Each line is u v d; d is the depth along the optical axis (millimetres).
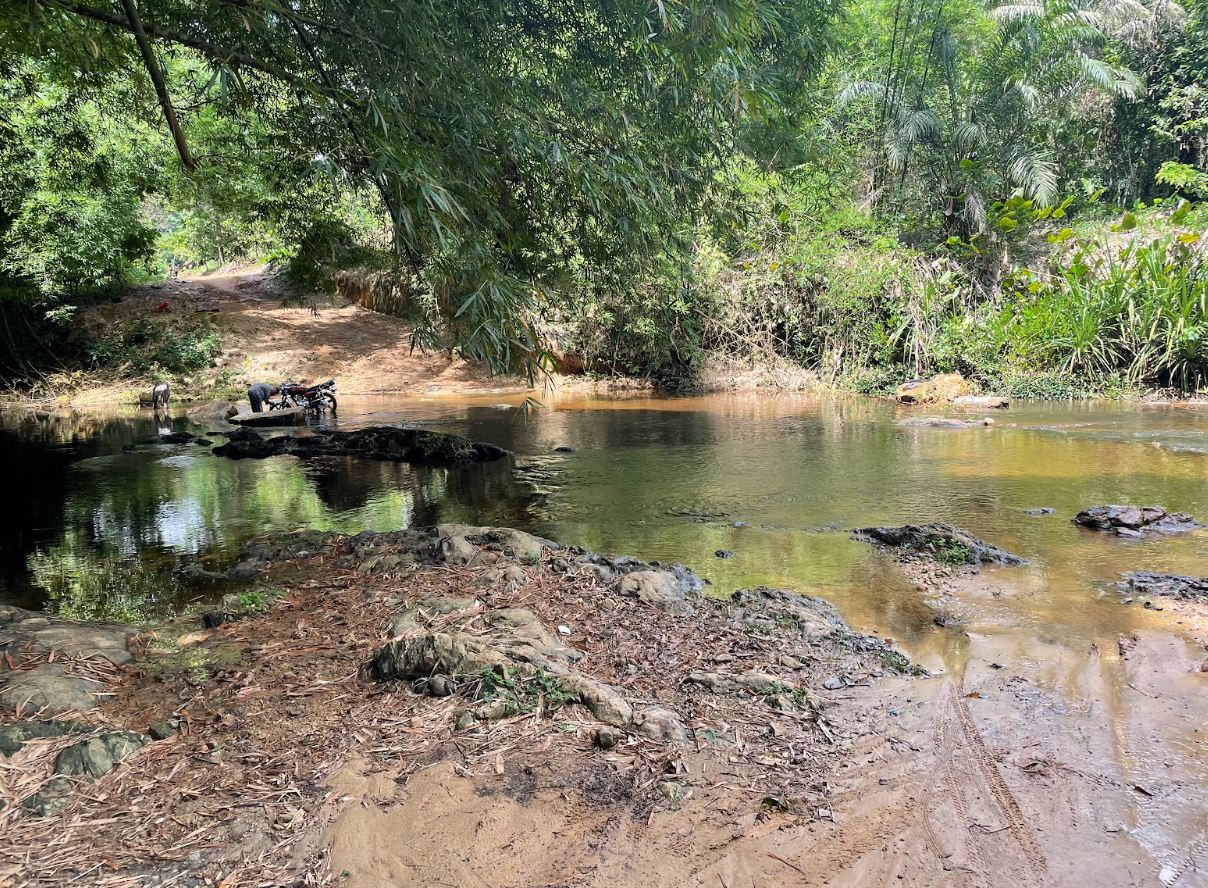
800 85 10070
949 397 14578
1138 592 4543
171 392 19156
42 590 5043
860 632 4020
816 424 12148
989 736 2879
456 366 20141
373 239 10484
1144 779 2578
